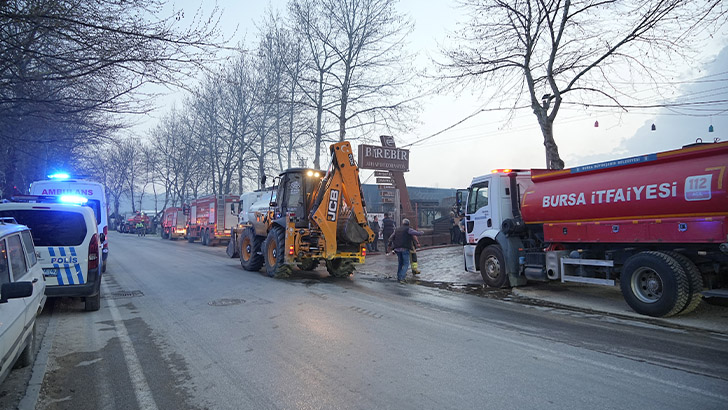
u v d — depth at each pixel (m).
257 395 3.81
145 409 3.57
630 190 7.09
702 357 4.77
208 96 30.94
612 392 3.79
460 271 12.45
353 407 3.53
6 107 7.54
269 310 7.29
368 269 13.52
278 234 11.39
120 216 62.94
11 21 6.03
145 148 49.56
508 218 9.84
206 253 20.75
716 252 6.47
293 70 23.94
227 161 33.91
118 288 9.68
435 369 4.41
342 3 21.61
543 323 6.45
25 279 4.39
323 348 5.14
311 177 11.73
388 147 19.08
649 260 6.75
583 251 8.19
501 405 3.54
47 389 4.00
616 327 6.20
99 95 7.65
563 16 12.92
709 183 6.09
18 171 18.22
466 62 14.63
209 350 5.11
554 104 13.45
